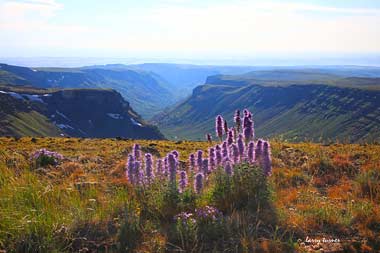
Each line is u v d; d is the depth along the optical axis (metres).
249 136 8.30
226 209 7.55
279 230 6.84
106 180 9.91
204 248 6.29
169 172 7.59
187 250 6.21
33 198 7.35
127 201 7.58
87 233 6.65
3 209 6.79
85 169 11.38
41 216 6.71
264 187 7.84
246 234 6.56
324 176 10.31
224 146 8.20
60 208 7.30
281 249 6.20
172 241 6.46
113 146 17.95
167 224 7.02
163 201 7.43
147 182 7.83
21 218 6.66
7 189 7.75
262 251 6.15
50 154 12.79
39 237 6.39
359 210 7.45
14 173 9.43
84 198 7.96
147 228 6.78
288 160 12.15
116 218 7.04
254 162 7.98
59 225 6.69
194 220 6.69
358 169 10.79
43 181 9.04
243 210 7.45
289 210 7.74
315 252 6.15
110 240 6.48
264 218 7.14
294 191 8.80
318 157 11.97
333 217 7.21
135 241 6.46
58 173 10.70
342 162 11.17
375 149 14.05
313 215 7.33
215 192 7.75
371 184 9.05
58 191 7.90
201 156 8.11
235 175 7.87
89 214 7.11
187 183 7.91
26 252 6.14
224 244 6.36
